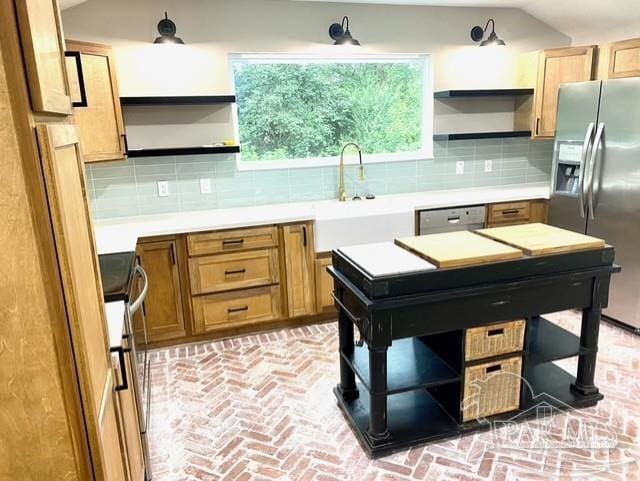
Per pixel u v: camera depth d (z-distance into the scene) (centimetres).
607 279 234
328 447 231
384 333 206
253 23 364
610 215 340
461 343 221
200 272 332
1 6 82
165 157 365
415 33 407
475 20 421
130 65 341
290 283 356
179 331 338
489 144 452
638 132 314
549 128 414
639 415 244
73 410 102
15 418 99
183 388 286
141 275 253
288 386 286
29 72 87
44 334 96
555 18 426
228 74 365
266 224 341
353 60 403
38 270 93
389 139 431
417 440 225
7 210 89
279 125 398
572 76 397
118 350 146
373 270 205
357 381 280
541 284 219
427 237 250
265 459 224
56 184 93
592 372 249
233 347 340
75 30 326
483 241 236
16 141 87
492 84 438
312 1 373
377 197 424
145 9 338
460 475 209
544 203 417
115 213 362
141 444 198
